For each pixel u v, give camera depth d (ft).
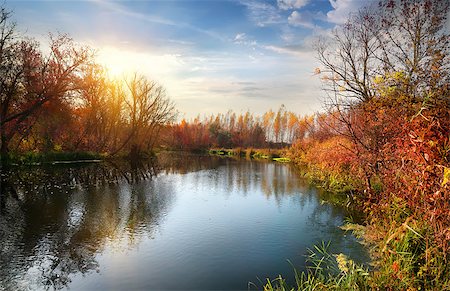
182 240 32.73
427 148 17.78
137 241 32.48
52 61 91.15
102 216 41.55
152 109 145.79
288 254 28.81
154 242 32.12
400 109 27.76
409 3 39.19
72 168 89.04
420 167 18.60
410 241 21.68
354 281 19.70
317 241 31.78
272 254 28.86
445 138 17.49
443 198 17.10
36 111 89.61
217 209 46.14
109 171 87.81
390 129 28.71
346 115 42.63
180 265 26.76
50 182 65.41
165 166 112.37
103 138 137.59
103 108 127.85
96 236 33.83
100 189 60.29
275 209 45.91
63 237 33.40
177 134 254.27
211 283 23.63
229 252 29.43
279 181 74.02
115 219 40.29
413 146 19.07
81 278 24.49
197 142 253.65
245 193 58.85
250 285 23.38
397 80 31.35
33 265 26.68
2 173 73.26
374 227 31.01
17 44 83.35
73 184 64.54
